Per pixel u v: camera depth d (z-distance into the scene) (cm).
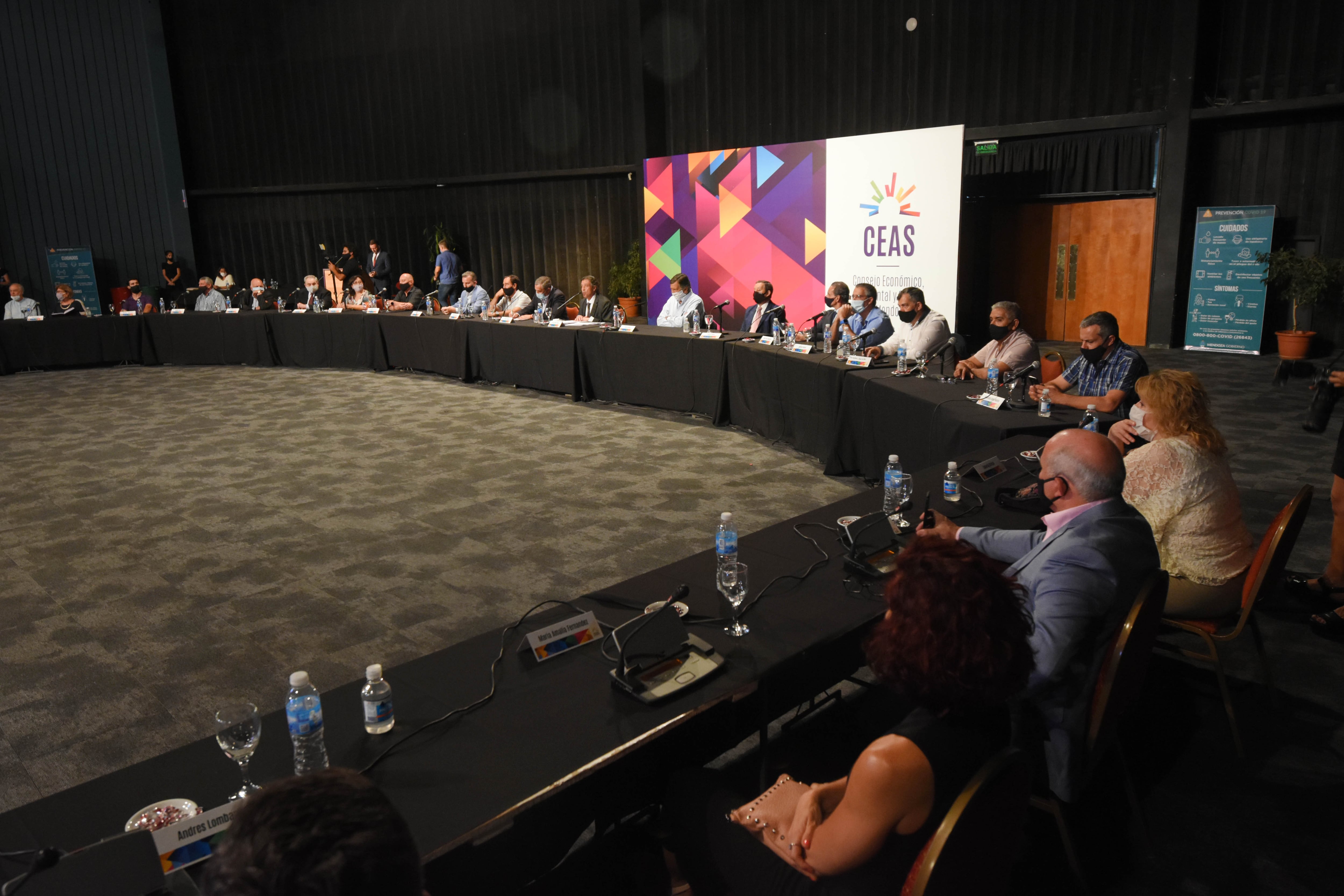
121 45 1427
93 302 1474
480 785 151
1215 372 831
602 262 1330
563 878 202
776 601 222
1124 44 952
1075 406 408
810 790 145
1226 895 196
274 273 1512
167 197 1482
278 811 78
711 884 162
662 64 1236
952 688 131
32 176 1442
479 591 381
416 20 1348
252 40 1420
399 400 824
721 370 670
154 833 132
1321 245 898
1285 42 883
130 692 306
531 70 1302
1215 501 254
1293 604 334
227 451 645
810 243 1006
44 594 394
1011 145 1042
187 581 404
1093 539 196
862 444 512
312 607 371
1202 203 959
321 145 1437
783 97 1162
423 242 1436
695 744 214
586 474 556
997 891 137
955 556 137
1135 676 193
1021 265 1091
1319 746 249
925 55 1061
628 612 217
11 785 255
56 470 605
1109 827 219
